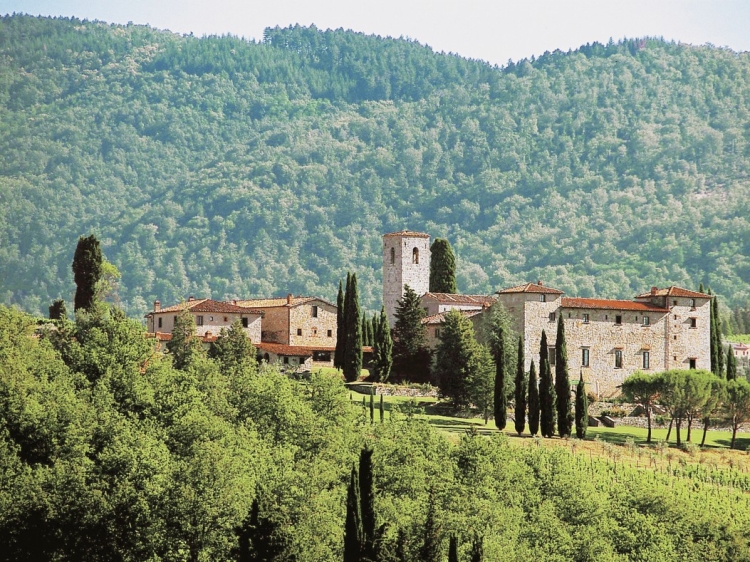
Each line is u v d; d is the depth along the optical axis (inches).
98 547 6200.8
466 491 7578.7
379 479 7573.8
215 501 6363.2
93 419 7219.5
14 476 6486.2
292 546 6003.9
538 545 7308.1
